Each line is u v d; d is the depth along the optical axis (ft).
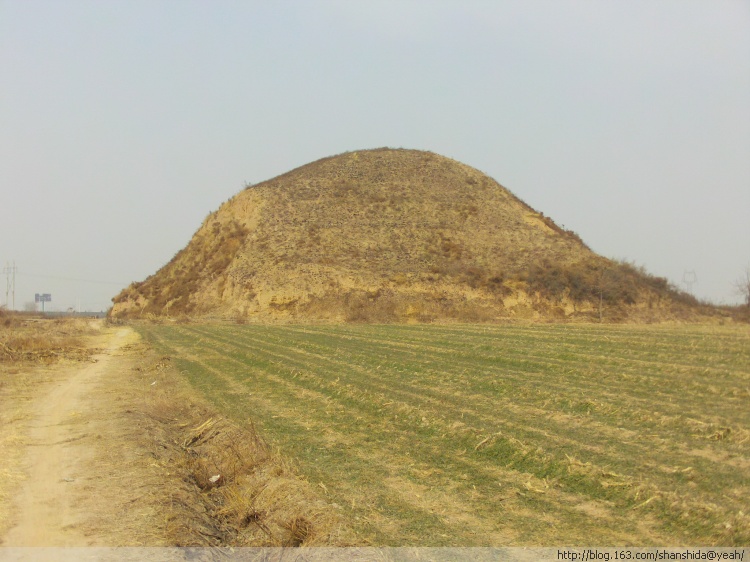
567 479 36.11
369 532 30.09
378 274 241.96
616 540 28.02
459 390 64.49
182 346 135.85
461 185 324.80
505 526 30.32
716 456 38.14
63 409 66.33
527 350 93.15
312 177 325.83
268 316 227.20
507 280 238.27
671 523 29.45
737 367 70.03
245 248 266.98
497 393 61.67
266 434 50.52
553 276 237.25
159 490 38.06
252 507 36.70
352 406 60.64
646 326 145.79
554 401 55.67
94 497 36.99
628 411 49.98
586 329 134.62
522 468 38.96
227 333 164.25
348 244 266.77
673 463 36.96
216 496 40.65
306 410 60.49
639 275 247.70
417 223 286.46
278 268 245.86
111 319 261.44
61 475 41.45
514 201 319.68
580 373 70.74
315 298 230.48
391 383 70.79
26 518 33.55
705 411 49.49
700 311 233.14
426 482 37.37
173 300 268.82
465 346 104.68
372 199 304.30
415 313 222.28
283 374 84.07
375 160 347.97
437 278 239.91
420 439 47.09
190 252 305.32
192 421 61.87
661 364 73.87
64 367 106.63
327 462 42.19
